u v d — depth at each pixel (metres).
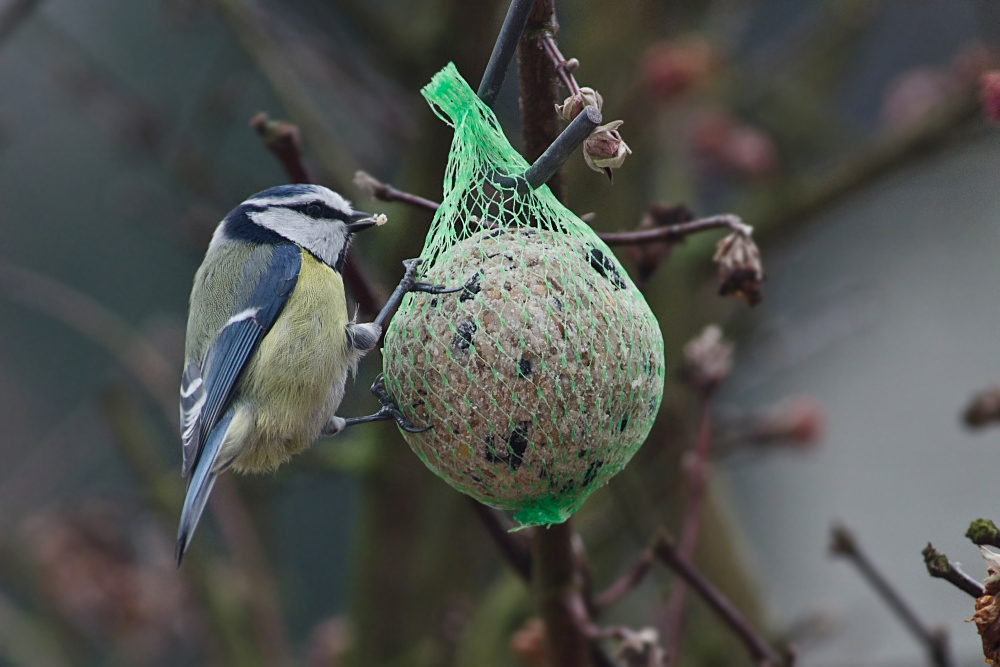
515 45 5.79
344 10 9.86
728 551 10.32
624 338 5.93
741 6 12.02
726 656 9.92
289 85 10.41
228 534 10.98
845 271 15.34
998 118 5.77
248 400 7.17
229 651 10.63
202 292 7.51
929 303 15.29
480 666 9.55
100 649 12.00
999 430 14.70
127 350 11.20
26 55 16.12
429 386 5.96
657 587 10.81
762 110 12.22
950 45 14.10
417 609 10.03
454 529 10.41
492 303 5.87
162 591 11.12
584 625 6.53
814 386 15.30
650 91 9.95
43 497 13.47
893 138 10.62
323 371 7.16
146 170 13.53
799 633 9.77
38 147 16.23
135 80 15.12
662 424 9.80
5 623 11.66
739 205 11.11
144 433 11.29
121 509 11.48
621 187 10.49
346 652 10.10
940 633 7.45
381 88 10.76
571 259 6.02
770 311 14.48
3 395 15.70
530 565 7.02
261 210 7.68
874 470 14.94
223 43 14.66
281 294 7.23
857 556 7.67
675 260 10.77
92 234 16.20
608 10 10.90
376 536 10.03
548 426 5.77
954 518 14.38
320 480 14.05
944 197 15.53
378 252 9.15
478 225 6.42
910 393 15.12
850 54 12.38
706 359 8.10
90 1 15.26
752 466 15.45
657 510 9.84
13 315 16.14
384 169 10.67
